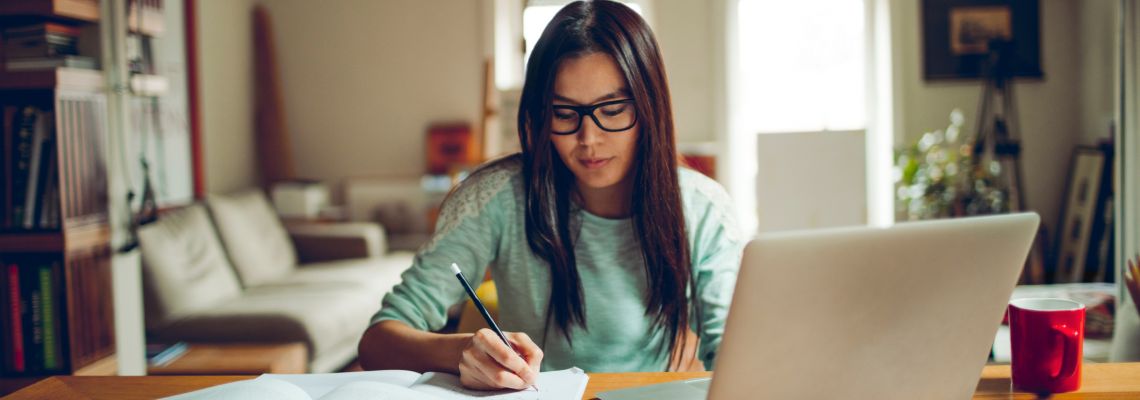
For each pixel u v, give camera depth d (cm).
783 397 88
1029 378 114
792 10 553
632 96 132
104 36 240
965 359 97
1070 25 518
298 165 579
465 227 140
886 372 91
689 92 566
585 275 142
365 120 574
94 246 237
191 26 450
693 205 149
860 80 546
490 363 111
